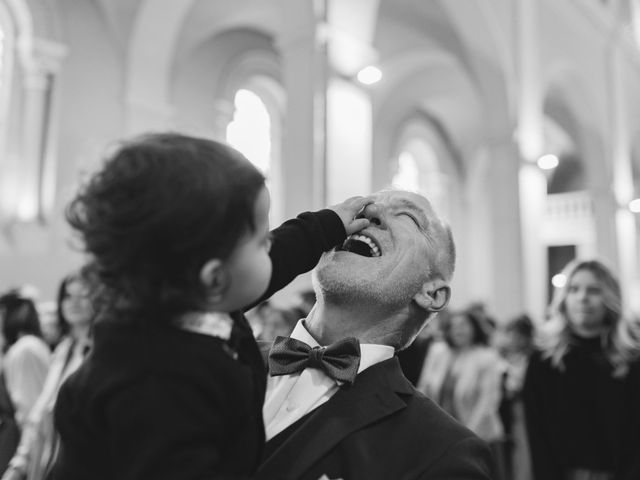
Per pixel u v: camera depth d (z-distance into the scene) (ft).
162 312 2.65
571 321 10.03
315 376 4.08
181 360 2.62
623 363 9.54
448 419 3.98
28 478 9.29
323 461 3.69
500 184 32.83
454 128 55.31
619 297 9.86
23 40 27.27
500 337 22.49
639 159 56.13
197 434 2.52
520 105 33.91
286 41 24.20
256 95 40.22
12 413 10.62
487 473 3.68
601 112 46.42
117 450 2.49
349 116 23.76
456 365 16.48
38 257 25.96
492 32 32.60
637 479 8.84
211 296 2.70
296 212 22.79
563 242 61.57
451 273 4.49
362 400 3.89
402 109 50.44
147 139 2.64
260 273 2.83
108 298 2.63
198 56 35.91
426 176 55.16
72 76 27.81
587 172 47.03
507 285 32.01
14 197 26.50
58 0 27.68
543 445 9.84
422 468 3.61
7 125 26.81
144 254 2.46
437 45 36.04
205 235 2.50
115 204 2.43
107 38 29.01
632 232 48.34
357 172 23.75
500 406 16.60
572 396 9.70
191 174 2.51
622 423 9.30
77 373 2.83
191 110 35.27
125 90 29.35
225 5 34.14
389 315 4.26
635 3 52.65
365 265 4.16
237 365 2.82
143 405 2.49
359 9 24.47
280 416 4.04
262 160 39.83
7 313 12.03
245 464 2.90
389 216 4.34
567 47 41.37
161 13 29.60
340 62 23.73
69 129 27.43
